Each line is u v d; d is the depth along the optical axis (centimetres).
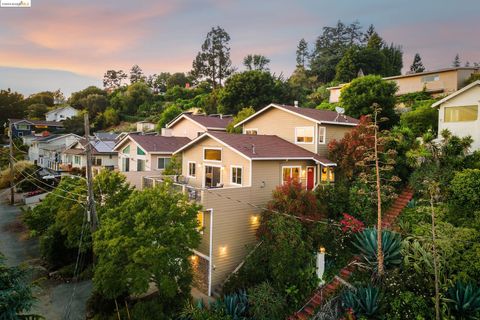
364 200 1733
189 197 1593
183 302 1259
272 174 1780
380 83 3078
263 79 4672
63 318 1306
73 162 4084
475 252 1120
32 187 3575
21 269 866
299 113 2100
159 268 1131
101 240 1252
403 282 1201
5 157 4741
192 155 2125
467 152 1805
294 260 1384
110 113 7075
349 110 3125
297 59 9675
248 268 1466
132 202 1270
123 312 1218
